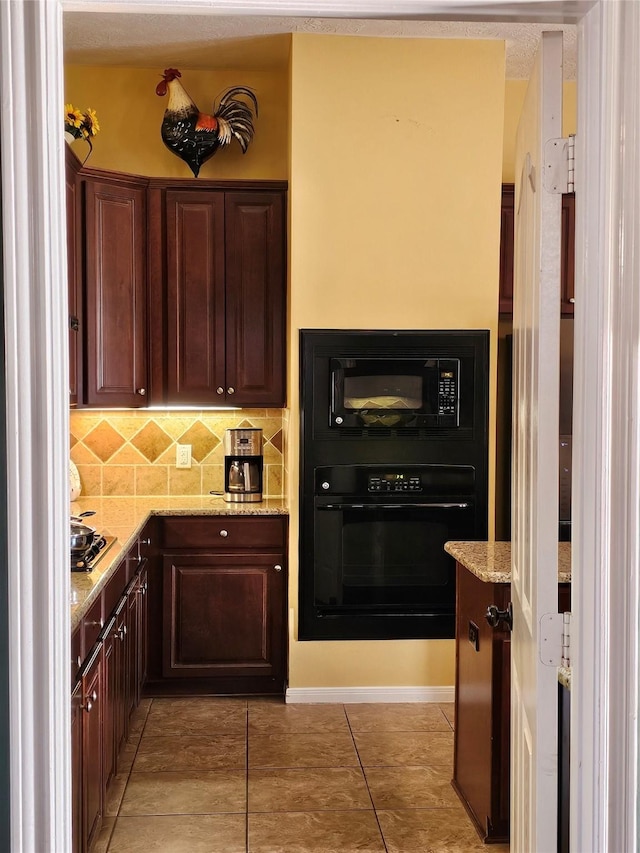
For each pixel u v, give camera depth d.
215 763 3.45
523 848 1.81
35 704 1.36
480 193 4.11
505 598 2.71
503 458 4.58
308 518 4.10
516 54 4.22
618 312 1.39
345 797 3.16
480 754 2.90
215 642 4.22
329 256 4.08
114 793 3.17
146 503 4.44
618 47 1.37
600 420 1.41
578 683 1.48
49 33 1.35
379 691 4.17
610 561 1.41
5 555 1.36
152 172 4.54
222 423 4.65
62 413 1.38
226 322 4.34
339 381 4.07
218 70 4.55
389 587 4.14
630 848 1.41
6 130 1.32
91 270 4.09
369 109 4.06
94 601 2.56
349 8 1.44
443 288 4.12
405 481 4.12
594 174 1.44
